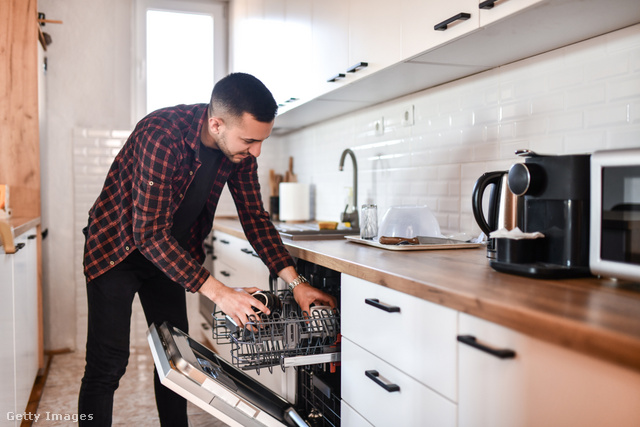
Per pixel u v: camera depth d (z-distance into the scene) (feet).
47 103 13.15
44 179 13.05
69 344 13.37
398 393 4.36
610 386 2.58
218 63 14.51
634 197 3.51
